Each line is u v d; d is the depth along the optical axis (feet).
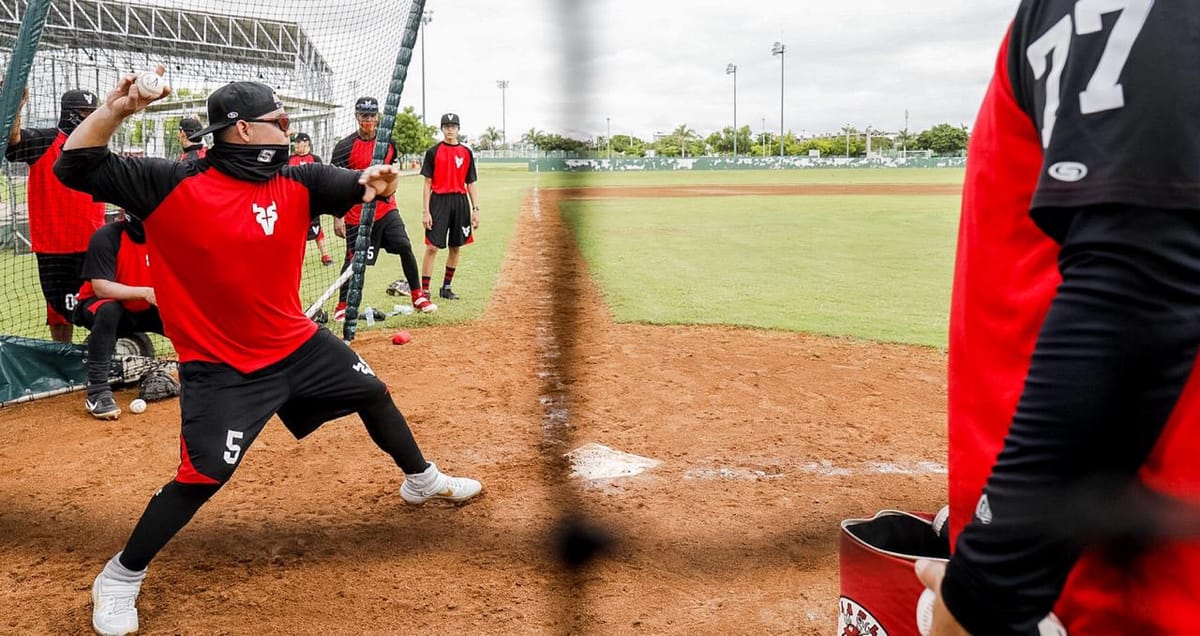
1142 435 2.75
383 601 9.29
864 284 30.40
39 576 9.98
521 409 16.03
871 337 21.95
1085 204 2.68
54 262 17.19
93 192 8.52
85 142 8.20
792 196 83.76
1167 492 2.80
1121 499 2.79
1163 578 2.93
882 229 50.24
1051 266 3.16
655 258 37.14
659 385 17.60
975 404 3.57
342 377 10.25
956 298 3.75
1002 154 3.30
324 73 24.91
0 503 11.97
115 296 15.57
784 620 8.82
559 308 25.57
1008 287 3.34
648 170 169.58
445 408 16.17
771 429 14.96
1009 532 2.81
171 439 14.75
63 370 17.52
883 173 154.10
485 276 32.58
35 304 24.71
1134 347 2.56
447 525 11.13
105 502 12.05
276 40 26.00
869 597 5.20
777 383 17.84
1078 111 2.77
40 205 16.78
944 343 21.36
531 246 41.88
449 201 26.78
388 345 21.27
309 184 9.37
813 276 32.19
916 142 205.16
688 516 11.30
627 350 20.58
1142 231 2.56
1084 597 3.18
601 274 32.42
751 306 26.07
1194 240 2.55
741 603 9.13
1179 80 2.57
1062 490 2.71
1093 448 2.68
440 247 27.12
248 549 10.53
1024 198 3.23
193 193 8.68
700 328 23.02
